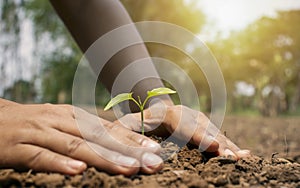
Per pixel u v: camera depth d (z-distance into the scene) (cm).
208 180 41
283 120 257
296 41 649
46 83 446
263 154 90
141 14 339
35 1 412
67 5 58
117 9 60
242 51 659
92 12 58
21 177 38
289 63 629
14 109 46
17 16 281
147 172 42
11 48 279
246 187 41
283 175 46
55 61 451
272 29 654
